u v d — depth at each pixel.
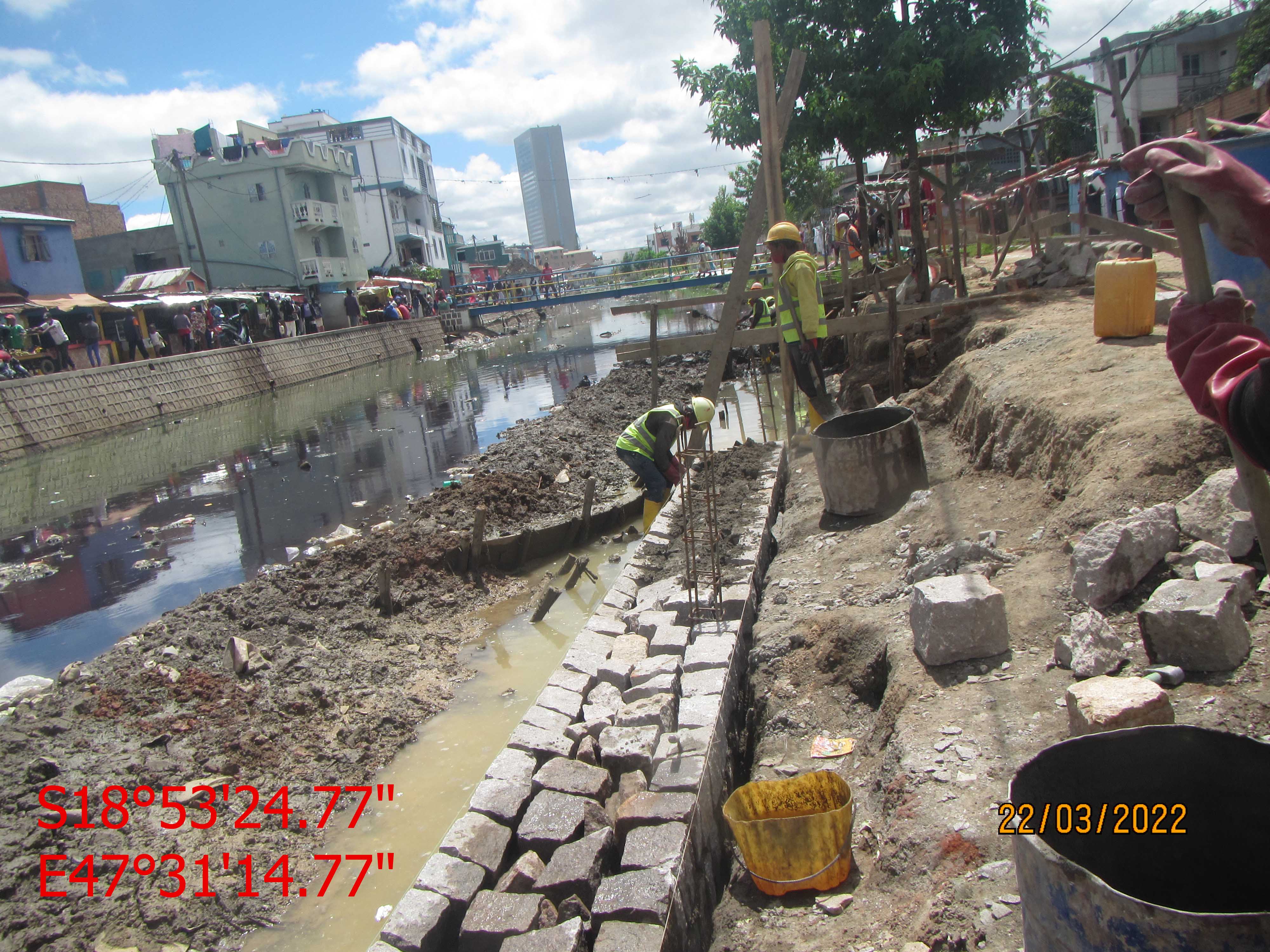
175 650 6.38
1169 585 3.25
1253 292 4.23
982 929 2.36
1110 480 4.29
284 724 5.46
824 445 6.19
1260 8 21.64
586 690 4.69
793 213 26.55
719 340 7.95
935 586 3.82
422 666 6.41
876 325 9.00
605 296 39.19
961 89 10.62
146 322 28.72
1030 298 9.20
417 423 19.19
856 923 2.71
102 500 14.56
